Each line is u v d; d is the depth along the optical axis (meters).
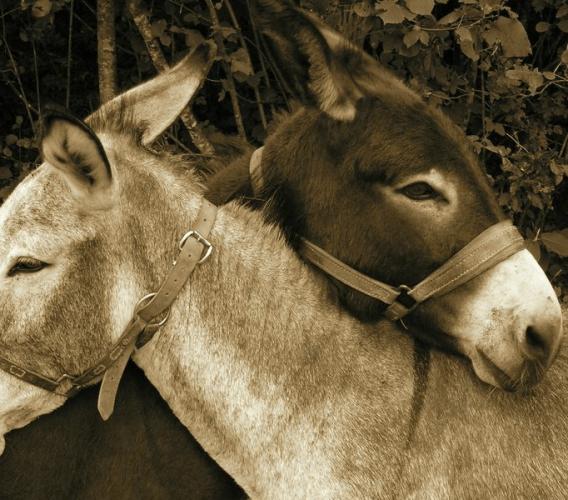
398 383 2.15
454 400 2.15
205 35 3.14
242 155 2.37
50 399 2.12
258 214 2.18
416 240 2.10
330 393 2.13
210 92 3.23
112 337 2.11
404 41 2.74
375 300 2.14
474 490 2.12
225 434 2.13
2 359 2.09
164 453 2.21
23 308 2.08
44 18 3.13
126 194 2.12
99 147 2.04
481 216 2.09
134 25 3.14
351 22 2.67
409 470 2.11
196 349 2.12
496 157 3.21
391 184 2.10
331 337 2.15
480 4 2.76
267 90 3.07
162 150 2.28
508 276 2.06
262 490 2.13
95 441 2.21
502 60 2.96
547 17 3.29
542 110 3.13
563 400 2.20
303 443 2.11
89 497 2.20
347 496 2.10
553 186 3.03
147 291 2.12
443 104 3.02
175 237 2.13
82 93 3.39
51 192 2.09
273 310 2.14
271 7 2.11
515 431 2.15
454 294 2.09
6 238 2.08
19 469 2.19
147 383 2.22
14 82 3.36
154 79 2.22
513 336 2.04
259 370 2.12
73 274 2.08
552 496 2.14
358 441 2.11
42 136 2.02
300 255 2.18
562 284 3.21
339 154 2.14
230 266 2.14
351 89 2.14
